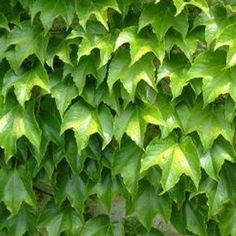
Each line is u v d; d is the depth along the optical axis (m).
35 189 1.02
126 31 0.82
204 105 0.82
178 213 0.94
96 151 0.91
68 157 0.90
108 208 0.93
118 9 0.82
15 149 0.85
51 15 0.82
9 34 0.86
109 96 0.86
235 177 0.91
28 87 0.84
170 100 0.87
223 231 0.92
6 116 0.86
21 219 0.95
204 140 0.85
